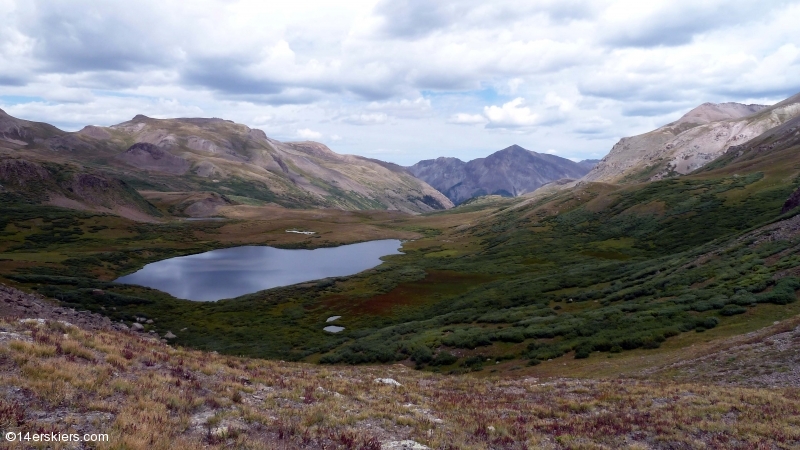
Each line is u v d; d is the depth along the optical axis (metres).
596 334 40.94
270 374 21.42
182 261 158.25
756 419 16.14
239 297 99.69
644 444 14.35
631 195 177.62
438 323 63.25
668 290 52.12
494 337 46.75
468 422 16.30
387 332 63.75
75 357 15.54
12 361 13.44
